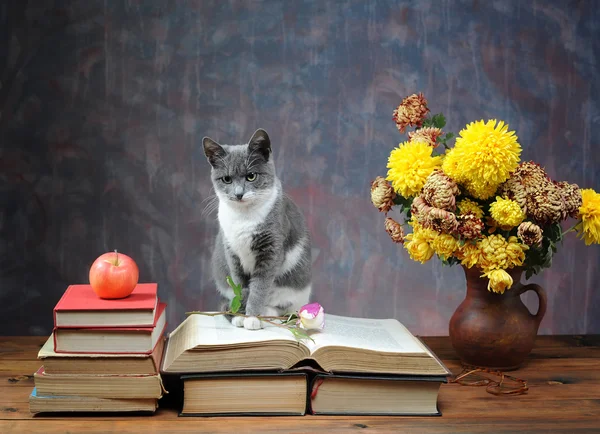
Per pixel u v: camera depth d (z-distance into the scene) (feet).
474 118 7.52
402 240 4.76
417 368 3.84
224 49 7.36
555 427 3.67
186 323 4.55
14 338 5.26
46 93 7.26
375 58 7.45
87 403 3.75
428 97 7.49
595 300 7.99
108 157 7.44
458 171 4.18
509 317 4.46
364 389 3.85
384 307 7.89
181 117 7.43
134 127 7.41
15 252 7.48
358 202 7.68
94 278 3.84
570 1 7.43
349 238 7.75
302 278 5.81
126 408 3.77
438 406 3.97
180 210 7.59
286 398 3.82
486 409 3.93
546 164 7.61
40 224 7.47
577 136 7.60
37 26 7.16
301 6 7.36
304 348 3.81
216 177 5.53
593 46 7.50
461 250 4.30
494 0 7.41
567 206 4.24
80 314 3.68
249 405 3.81
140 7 7.25
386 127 7.55
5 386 4.19
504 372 4.56
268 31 7.37
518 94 7.52
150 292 4.09
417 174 4.43
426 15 7.40
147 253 7.63
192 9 7.29
